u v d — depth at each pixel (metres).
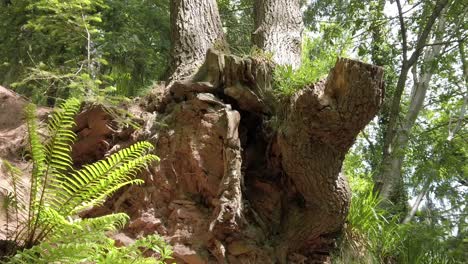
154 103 4.66
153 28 7.92
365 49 7.71
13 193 3.38
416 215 7.18
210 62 4.46
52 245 2.85
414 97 7.52
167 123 4.34
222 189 3.85
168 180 4.18
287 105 4.07
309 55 8.11
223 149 4.00
